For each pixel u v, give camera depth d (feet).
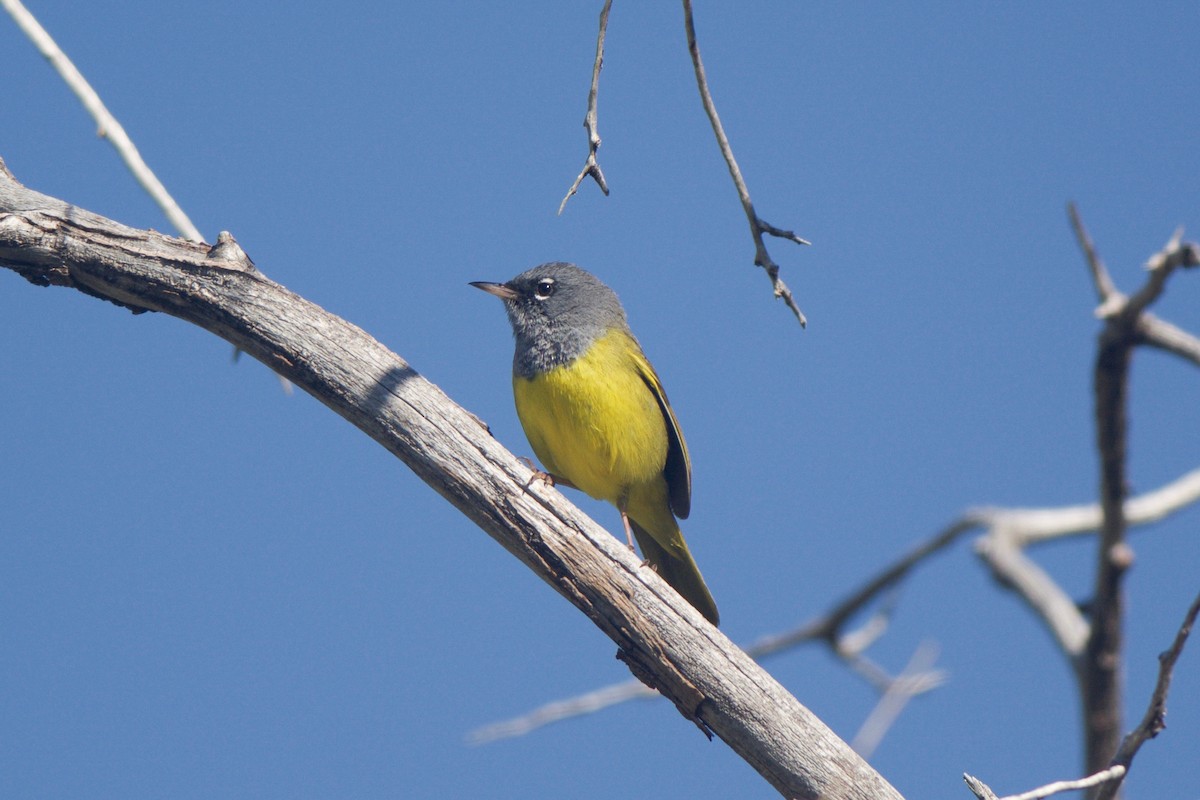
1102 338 43.39
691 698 31.71
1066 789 26.73
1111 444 45.24
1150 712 27.14
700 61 29.09
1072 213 42.78
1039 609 53.52
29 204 34.30
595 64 29.04
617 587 32.07
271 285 34.40
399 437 33.35
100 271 33.86
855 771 30.78
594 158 28.76
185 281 33.91
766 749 31.17
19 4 33.42
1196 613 26.45
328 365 33.68
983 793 26.08
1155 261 39.73
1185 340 42.91
